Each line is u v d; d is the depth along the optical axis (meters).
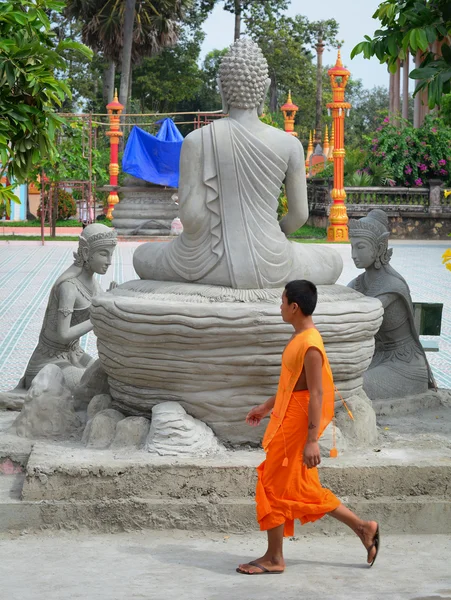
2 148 6.15
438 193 29.81
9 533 5.09
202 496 5.18
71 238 28.44
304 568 4.46
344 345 5.64
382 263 7.02
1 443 5.77
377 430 5.99
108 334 5.65
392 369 7.00
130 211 27.62
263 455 5.44
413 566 4.53
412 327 7.07
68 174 27.81
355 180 30.19
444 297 15.77
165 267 6.02
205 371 5.46
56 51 6.30
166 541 4.98
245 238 5.78
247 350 5.41
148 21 40.88
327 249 6.16
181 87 53.28
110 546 4.87
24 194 39.34
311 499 4.43
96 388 6.42
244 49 5.91
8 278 17.78
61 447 5.60
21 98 6.41
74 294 6.92
